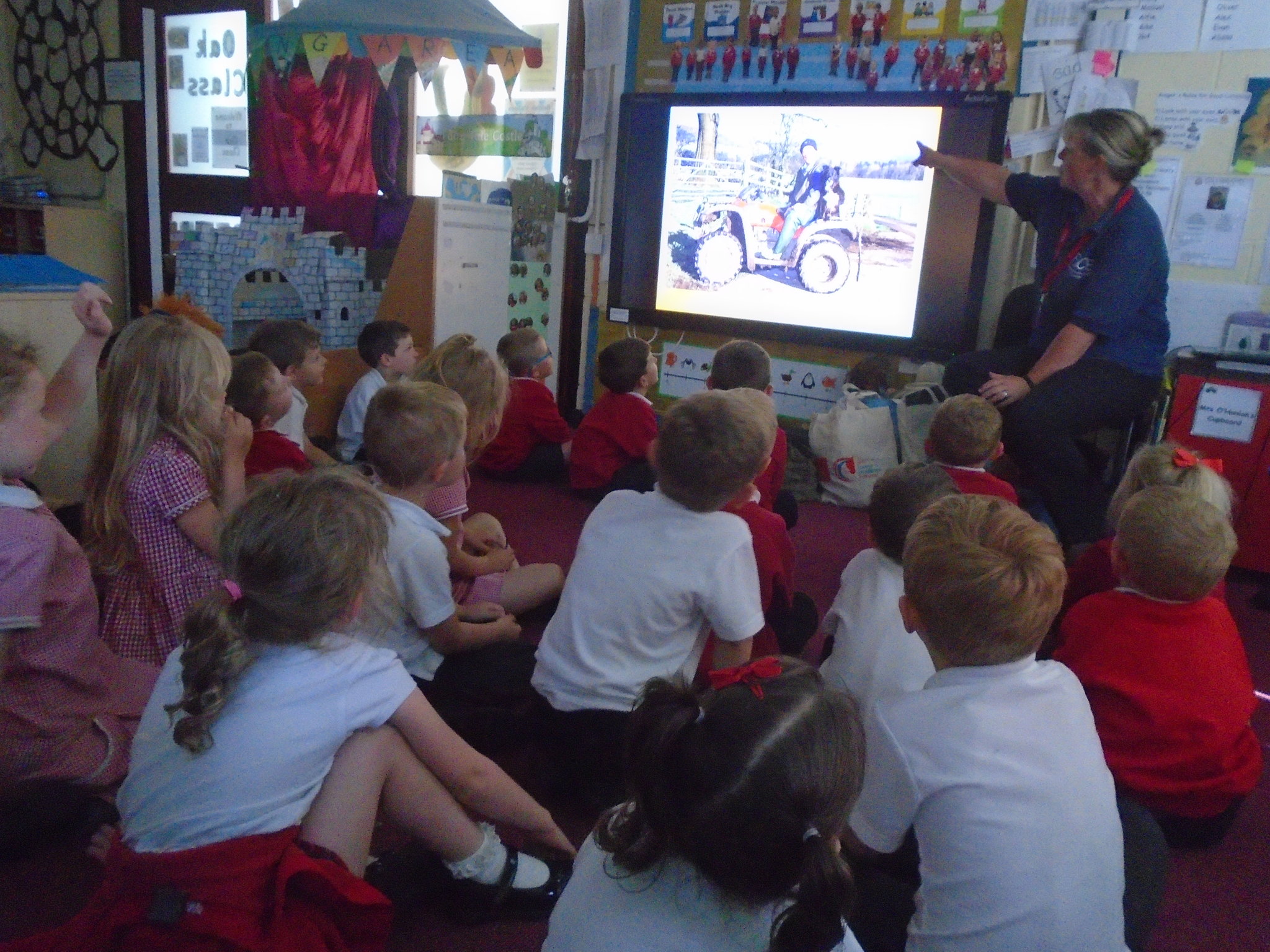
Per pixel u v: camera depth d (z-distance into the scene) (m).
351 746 1.12
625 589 1.50
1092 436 3.46
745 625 1.48
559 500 3.45
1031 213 3.13
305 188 4.98
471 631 1.87
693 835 0.76
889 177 3.72
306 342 2.85
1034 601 1.05
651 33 4.21
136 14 5.17
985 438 2.21
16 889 1.41
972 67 3.54
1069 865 0.99
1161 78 3.24
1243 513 2.96
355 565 1.04
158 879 0.95
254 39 3.86
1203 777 1.51
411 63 4.61
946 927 1.01
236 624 1.00
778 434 2.64
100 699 1.51
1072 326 2.83
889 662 1.54
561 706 1.54
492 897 1.36
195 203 5.31
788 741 0.76
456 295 3.94
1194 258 3.28
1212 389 2.94
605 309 4.59
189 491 1.64
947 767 1.03
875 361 3.83
